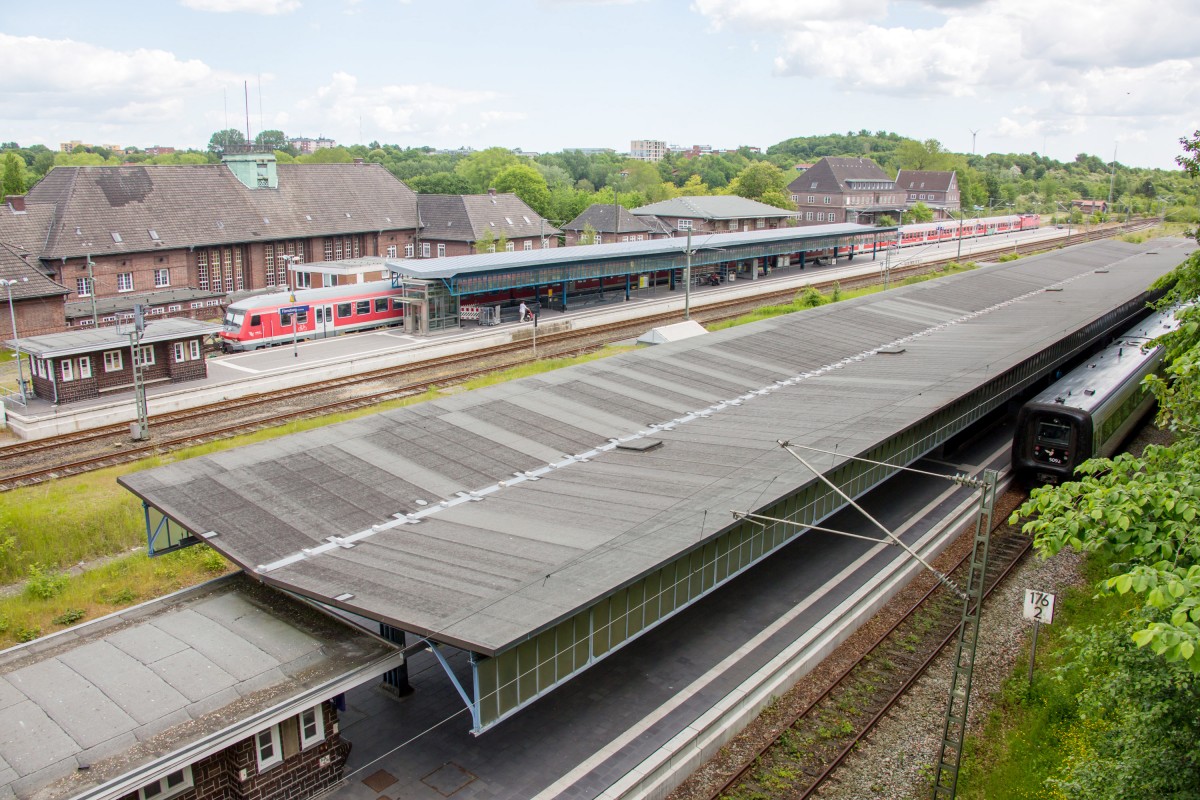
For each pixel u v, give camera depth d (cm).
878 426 2683
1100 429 3303
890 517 3095
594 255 6806
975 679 2252
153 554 2209
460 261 6228
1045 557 1312
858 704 2130
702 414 3020
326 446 2508
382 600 1669
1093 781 1509
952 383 3209
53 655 1719
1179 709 1395
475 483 2364
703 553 2052
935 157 18962
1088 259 7369
